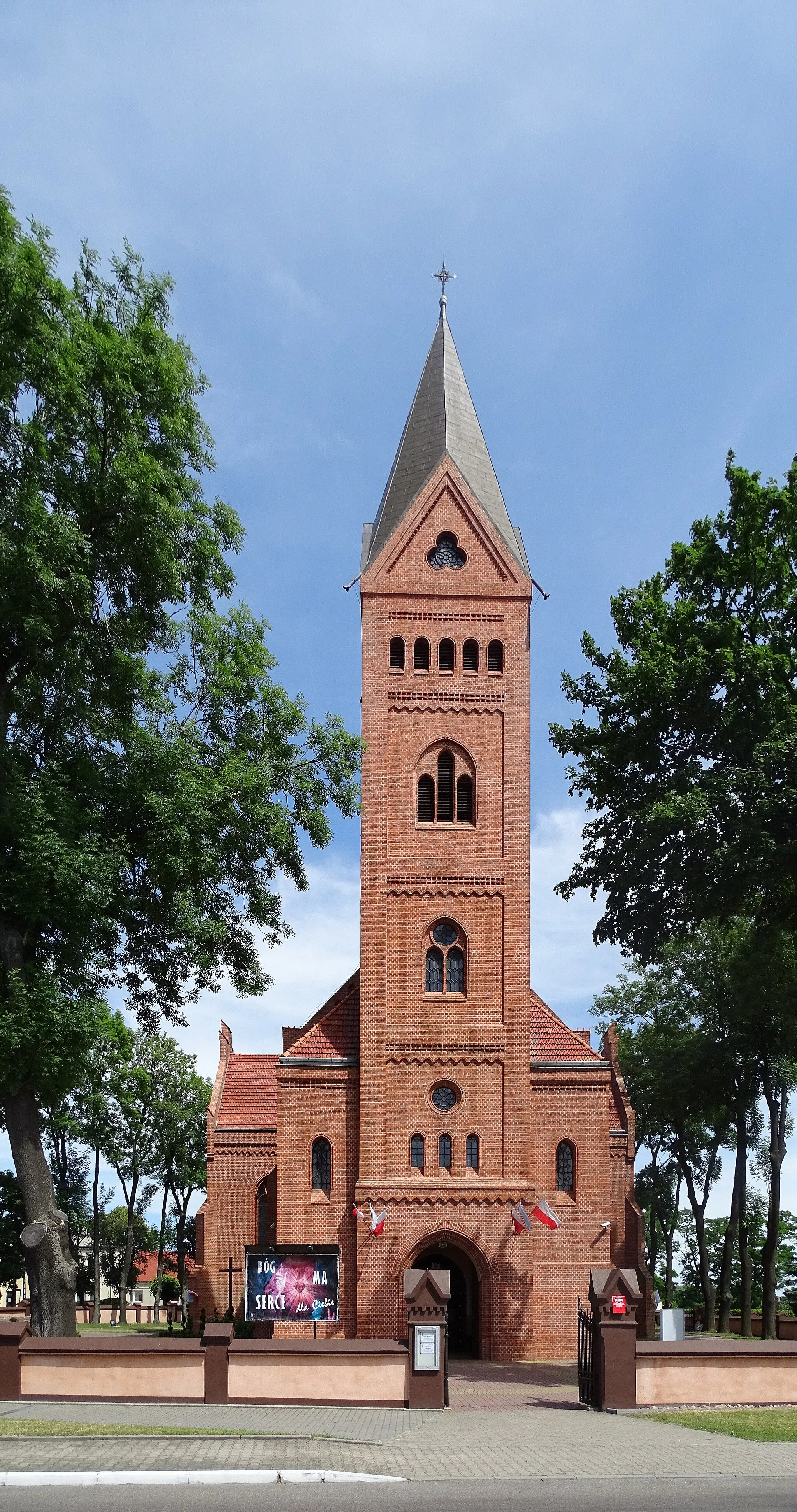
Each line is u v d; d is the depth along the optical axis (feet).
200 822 102.53
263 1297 127.75
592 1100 144.77
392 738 148.46
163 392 100.22
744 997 164.04
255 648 114.73
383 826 145.79
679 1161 252.62
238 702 115.24
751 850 115.34
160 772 103.40
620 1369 84.89
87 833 99.19
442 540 154.20
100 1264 336.90
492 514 157.79
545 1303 137.28
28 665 102.99
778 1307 269.23
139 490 96.07
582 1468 62.34
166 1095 274.98
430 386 165.48
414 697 149.48
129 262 104.94
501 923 144.46
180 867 100.32
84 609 98.73
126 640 106.01
